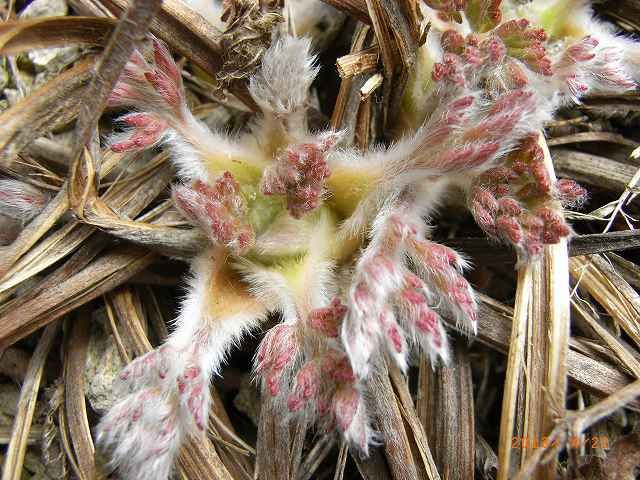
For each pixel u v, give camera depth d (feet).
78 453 0.24
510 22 0.24
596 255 0.25
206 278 0.23
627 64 0.26
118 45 0.19
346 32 0.29
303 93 0.23
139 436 0.20
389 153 0.23
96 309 0.26
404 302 0.20
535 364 0.22
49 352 0.27
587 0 0.26
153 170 0.26
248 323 0.23
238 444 0.24
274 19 0.24
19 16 0.30
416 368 0.26
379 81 0.25
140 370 0.20
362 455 0.23
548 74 0.24
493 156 0.21
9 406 0.27
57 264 0.26
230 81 0.25
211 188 0.23
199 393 0.20
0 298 0.24
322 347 0.21
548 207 0.22
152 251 0.24
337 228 0.24
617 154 0.28
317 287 0.23
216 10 0.28
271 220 0.24
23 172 0.26
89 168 0.22
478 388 0.27
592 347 0.24
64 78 0.23
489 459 0.25
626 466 0.22
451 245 0.25
